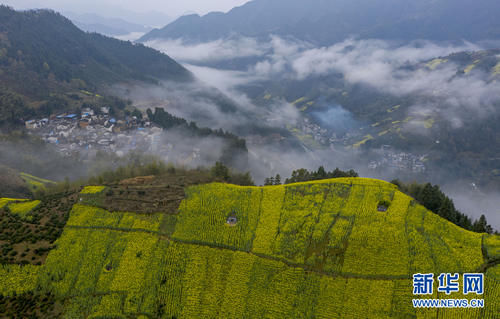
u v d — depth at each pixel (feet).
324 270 237.66
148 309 227.81
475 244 243.19
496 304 205.57
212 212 289.94
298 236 261.44
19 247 260.42
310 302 223.92
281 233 265.75
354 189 298.76
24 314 221.25
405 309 211.82
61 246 262.88
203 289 237.45
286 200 297.33
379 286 222.69
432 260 230.89
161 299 232.94
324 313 218.38
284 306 224.74
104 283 239.91
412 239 244.01
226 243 262.47
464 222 307.99
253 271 242.78
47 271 245.45
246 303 229.04
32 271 244.01
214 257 253.65
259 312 224.53
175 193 318.45
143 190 323.57
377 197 286.25
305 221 273.33
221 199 305.32
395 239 245.04
